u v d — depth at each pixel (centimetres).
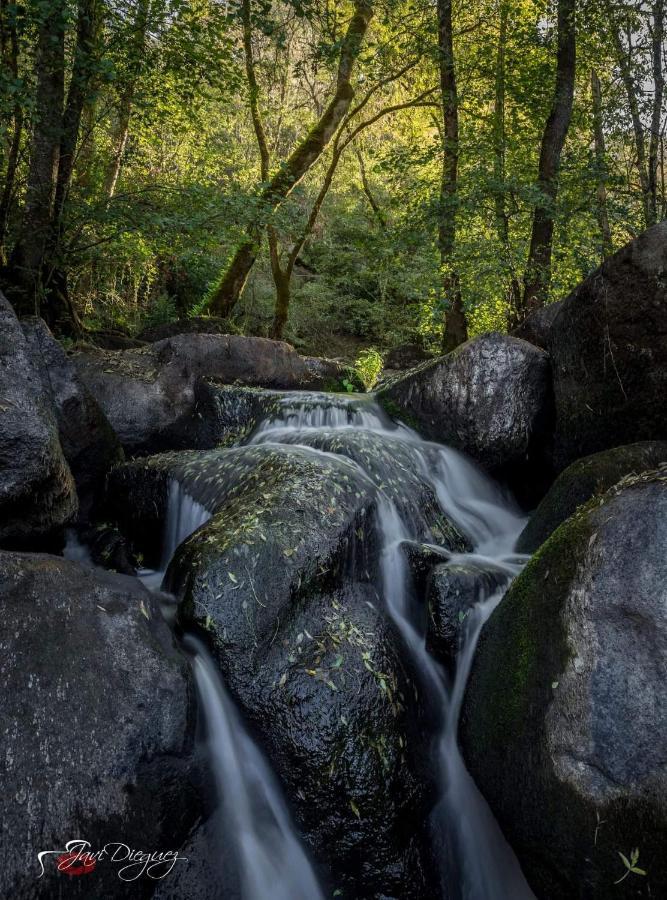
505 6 1024
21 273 738
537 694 295
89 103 734
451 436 655
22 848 235
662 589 257
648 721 252
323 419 693
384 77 1263
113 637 300
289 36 1157
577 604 283
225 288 1285
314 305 1852
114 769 273
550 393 634
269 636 353
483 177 898
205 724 329
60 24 596
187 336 769
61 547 414
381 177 2006
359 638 367
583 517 310
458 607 395
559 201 959
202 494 502
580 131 1121
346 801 314
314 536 398
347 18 1271
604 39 971
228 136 1403
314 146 1264
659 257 485
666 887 237
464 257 923
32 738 255
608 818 256
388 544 467
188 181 868
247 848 321
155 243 829
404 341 1872
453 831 347
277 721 329
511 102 1084
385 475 540
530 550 489
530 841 294
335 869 315
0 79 541
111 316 1330
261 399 735
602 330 527
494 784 316
